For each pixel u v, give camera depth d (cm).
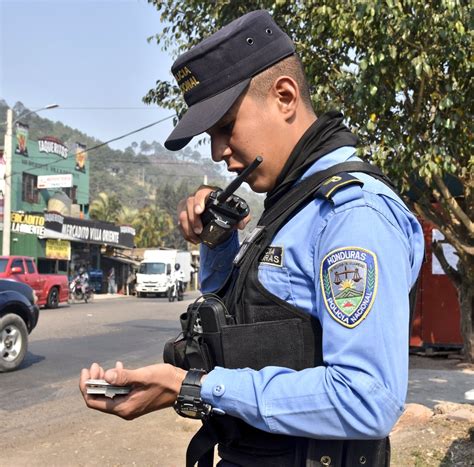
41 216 2741
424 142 517
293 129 144
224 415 136
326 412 114
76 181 3441
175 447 476
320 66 562
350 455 129
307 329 129
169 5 731
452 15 450
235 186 145
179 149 148
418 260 138
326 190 129
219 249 176
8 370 819
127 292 3528
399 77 480
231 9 662
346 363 115
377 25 471
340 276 120
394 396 114
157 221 5831
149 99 773
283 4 589
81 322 1536
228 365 134
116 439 500
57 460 454
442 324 847
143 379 127
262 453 135
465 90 493
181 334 153
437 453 414
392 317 117
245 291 137
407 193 683
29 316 852
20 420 576
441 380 666
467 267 646
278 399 119
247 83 140
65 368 854
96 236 3206
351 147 146
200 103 143
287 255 132
